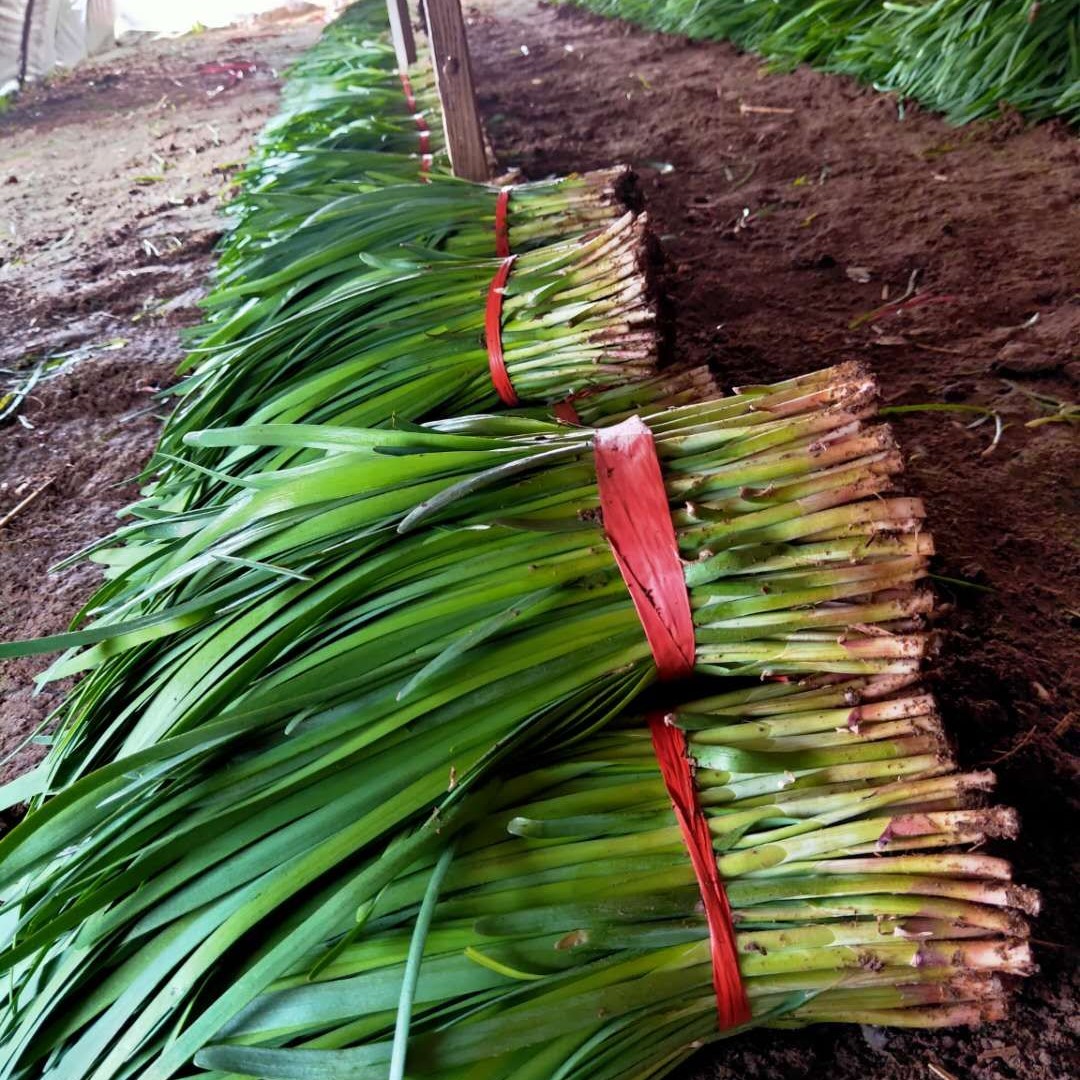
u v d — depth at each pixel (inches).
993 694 56.1
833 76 189.5
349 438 48.7
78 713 49.1
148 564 53.6
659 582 43.0
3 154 278.7
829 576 42.1
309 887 39.1
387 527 45.6
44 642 40.0
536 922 37.1
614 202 87.5
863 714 41.1
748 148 162.7
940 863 37.4
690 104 195.2
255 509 46.6
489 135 190.4
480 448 48.4
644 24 282.7
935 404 79.9
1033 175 128.3
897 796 39.0
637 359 66.3
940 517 71.9
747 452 44.8
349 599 44.6
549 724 43.3
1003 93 149.0
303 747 39.8
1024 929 36.5
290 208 99.6
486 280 75.5
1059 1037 40.9
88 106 337.7
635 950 37.9
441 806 38.5
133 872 36.9
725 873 39.0
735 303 109.9
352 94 159.6
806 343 98.7
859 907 37.4
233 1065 33.8
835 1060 41.6
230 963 37.4
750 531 43.3
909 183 134.9
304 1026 35.5
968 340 94.1
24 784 46.3
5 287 157.6
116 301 147.0
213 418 72.4
